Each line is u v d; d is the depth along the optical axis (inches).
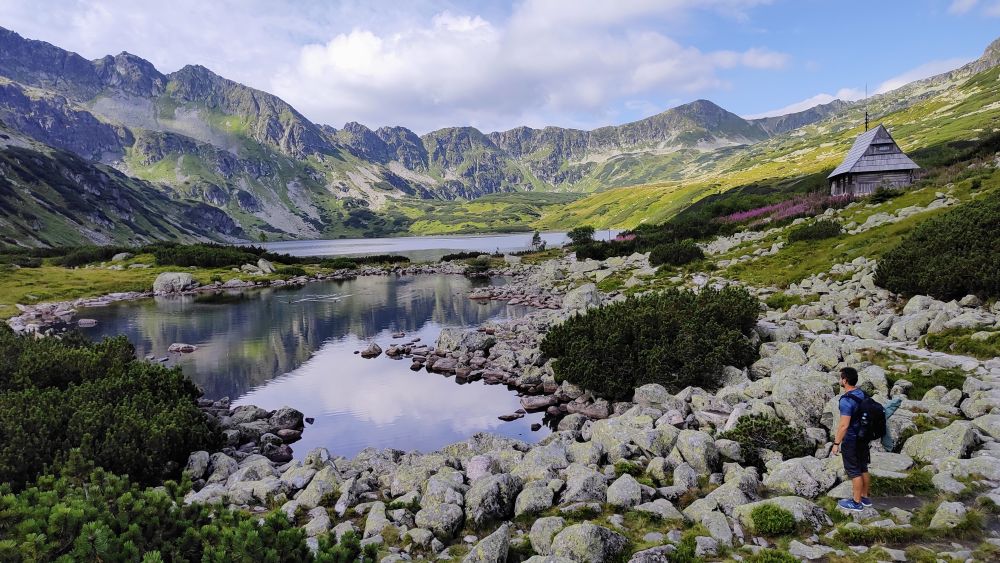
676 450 503.5
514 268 3430.1
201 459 606.2
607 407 815.7
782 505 367.9
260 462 574.2
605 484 446.0
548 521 379.6
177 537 322.7
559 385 954.1
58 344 884.6
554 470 499.8
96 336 1558.8
